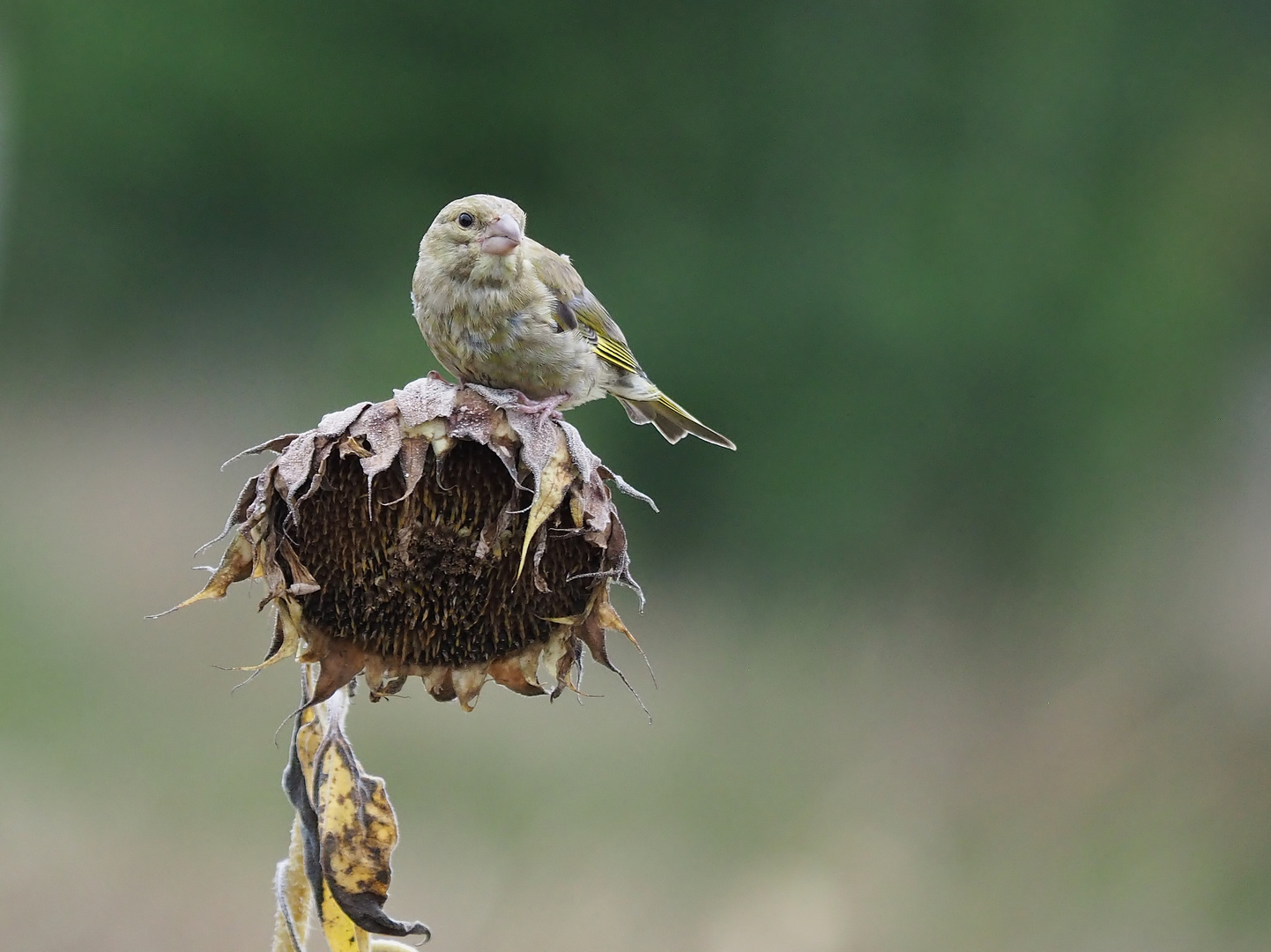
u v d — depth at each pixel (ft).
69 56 57.11
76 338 57.00
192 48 56.90
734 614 46.19
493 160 58.29
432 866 30.27
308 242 58.34
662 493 53.42
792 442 53.88
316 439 13.75
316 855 13.61
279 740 31.78
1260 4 59.88
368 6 57.16
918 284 55.52
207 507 41.91
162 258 57.82
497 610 14.28
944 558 51.03
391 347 55.31
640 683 38.86
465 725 34.22
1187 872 32.09
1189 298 57.06
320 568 13.94
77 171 57.16
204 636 34.83
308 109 56.85
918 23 58.54
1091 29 59.41
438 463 13.98
